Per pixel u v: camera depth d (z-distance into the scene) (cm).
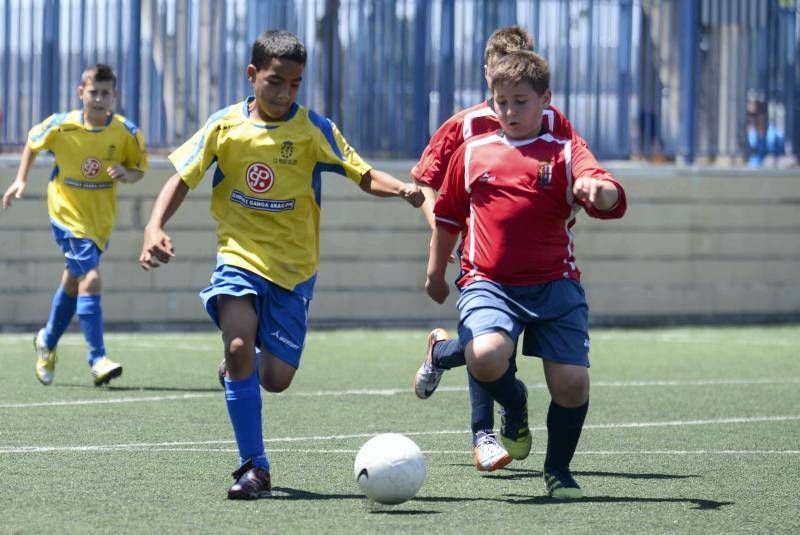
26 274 4169
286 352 1670
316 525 1438
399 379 3064
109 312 4238
